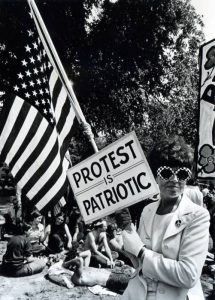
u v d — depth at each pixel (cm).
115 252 821
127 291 222
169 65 2058
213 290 610
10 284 699
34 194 480
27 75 499
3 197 2012
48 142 480
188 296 212
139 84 2028
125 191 254
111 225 855
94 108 2011
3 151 491
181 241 210
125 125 2056
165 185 215
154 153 224
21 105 493
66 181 490
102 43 1936
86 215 272
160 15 1953
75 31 1866
